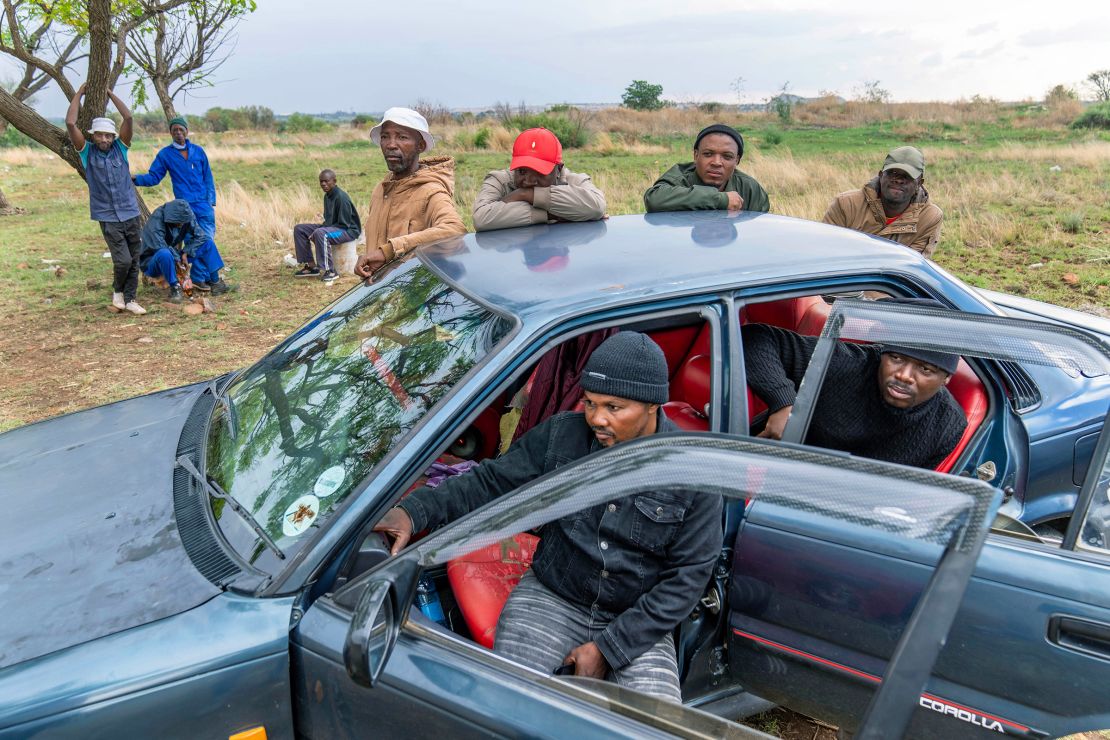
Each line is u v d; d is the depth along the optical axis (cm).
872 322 238
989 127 3278
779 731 286
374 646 153
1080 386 279
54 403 586
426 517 219
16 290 920
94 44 777
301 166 2341
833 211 530
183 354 700
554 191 309
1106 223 1115
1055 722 192
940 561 125
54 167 2594
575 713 164
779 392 258
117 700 171
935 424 258
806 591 208
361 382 231
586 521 212
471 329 220
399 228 446
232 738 181
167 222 855
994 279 862
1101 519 199
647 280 226
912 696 119
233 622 182
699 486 146
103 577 197
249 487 217
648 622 204
